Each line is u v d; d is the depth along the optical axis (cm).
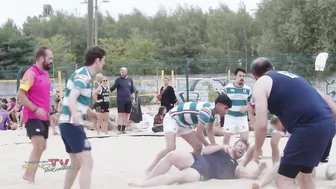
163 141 1295
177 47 6575
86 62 586
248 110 884
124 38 7450
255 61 505
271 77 468
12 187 714
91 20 2102
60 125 581
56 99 1639
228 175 743
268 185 680
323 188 668
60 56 6341
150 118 1720
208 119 742
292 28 3350
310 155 449
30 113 723
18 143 1280
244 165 762
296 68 2100
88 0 2100
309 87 466
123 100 1542
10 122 1802
